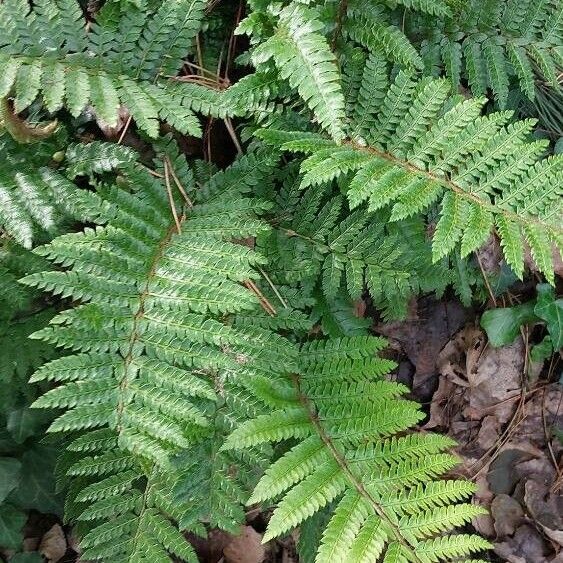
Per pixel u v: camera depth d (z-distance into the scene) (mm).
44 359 1930
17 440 2287
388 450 1637
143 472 1787
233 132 2078
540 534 2643
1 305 1864
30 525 2641
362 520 1535
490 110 2449
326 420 1705
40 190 1763
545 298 2541
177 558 2547
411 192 1664
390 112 1809
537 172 1676
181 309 1551
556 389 2740
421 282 2100
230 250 1641
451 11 2006
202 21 2080
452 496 1576
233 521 1691
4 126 1787
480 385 2740
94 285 1541
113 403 1470
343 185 1943
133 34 1749
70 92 1662
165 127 2100
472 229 1637
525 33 2035
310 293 2078
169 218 1801
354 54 1890
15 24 1660
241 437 1554
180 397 1483
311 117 1935
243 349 1737
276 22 1776
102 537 1760
